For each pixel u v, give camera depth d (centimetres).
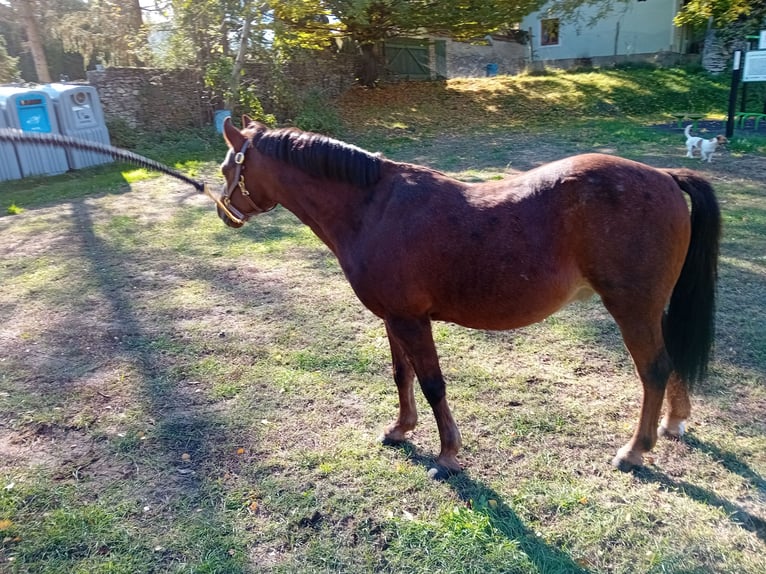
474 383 394
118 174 1116
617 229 258
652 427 294
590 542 256
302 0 1366
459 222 270
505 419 351
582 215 260
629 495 283
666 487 288
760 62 1171
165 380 405
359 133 1498
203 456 323
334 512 278
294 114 1522
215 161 1196
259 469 311
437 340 458
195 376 411
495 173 993
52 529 269
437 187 282
